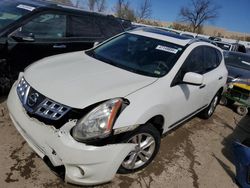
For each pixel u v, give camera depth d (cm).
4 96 438
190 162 379
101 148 248
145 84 308
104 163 253
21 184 276
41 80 287
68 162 244
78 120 249
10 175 285
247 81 645
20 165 301
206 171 368
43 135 251
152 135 313
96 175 254
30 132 261
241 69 752
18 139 343
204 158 399
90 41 550
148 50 380
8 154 314
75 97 259
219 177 360
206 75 445
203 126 516
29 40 437
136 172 326
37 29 463
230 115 623
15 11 464
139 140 301
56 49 489
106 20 599
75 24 527
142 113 279
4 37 413
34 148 266
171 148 404
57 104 255
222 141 470
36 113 259
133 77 321
